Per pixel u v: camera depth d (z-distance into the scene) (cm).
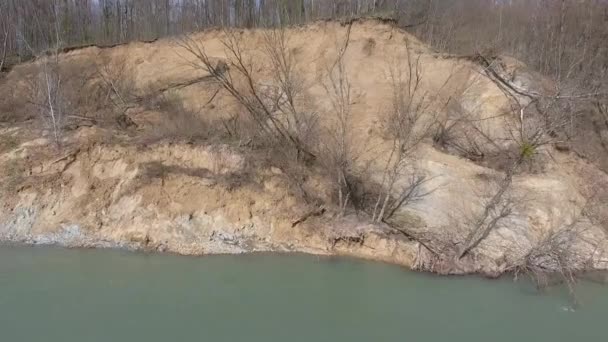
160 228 1530
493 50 2031
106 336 1017
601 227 1504
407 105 1706
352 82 1967
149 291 1230
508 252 1392
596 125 1925
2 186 1630
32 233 1549
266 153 1688
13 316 1090
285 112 1770
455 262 1367
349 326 1084
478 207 1520
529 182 1587
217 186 1587
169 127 1809
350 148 1725
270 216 1549
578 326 1110
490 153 1742
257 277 1323
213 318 1104
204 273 1345
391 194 1612
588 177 1689
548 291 1274
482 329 1088
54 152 1725
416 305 1193
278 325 1081
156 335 1030
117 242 1517
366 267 1391
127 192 1602
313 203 1571
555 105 1777
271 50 1936
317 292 1245
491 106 1841
